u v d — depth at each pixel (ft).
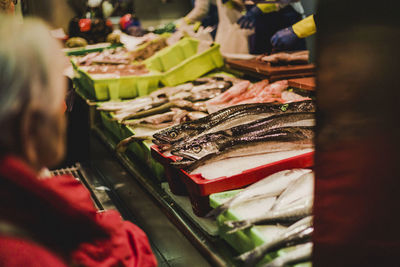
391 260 2.08
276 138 4.94
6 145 1.81
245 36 11.52
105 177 6.92
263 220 3.58
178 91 8.77
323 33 2.19
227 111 5.92
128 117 7.15
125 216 5.65
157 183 5.61
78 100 8.60
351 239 2.29
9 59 1.77
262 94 7.54
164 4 17.16
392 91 1.90
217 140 4.84
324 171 2.38
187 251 4.59
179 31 11.57
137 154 6.61
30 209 1.86
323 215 2.46
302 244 3.30
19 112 1.78
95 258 2.19
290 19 10.41
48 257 1.86
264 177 4.49
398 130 1.90
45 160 1.98
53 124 1.92
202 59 9.90
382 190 2.05
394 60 1.86
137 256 2.70
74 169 7.38
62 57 1.98
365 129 2.06
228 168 4.64
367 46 1.97
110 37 13.32
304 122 5.50
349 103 2.12
